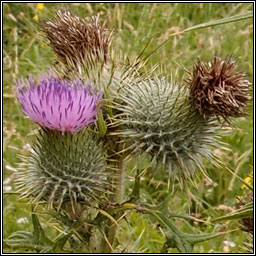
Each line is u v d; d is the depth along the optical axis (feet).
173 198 2.32
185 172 1.70
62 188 1.66
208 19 3.10
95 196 1.67
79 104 1.65
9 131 2.38
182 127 1.70
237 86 1.65
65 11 1.80
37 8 3.12
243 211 1.60
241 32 2.98
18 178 1.71
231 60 1.69
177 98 1.70
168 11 3.05
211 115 1.69
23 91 1.66
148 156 1.70
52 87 1.66
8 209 2.26
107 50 1.77
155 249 2.15
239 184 2.38
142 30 2.86
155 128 1.69
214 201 2.38
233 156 2.41
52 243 1.64
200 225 2.30
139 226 2.19
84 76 1.73
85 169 1.67
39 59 2.83
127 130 1.70
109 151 1.72
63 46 1.76
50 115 1.65
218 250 2.16
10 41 3.00
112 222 1.68
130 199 1.65
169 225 1.63
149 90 1.72
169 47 2.80
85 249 1.67
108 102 1.69
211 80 1.66
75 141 1.68
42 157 1.68
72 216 1.65
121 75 1.74
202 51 2.79
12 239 1.64
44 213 1.64
